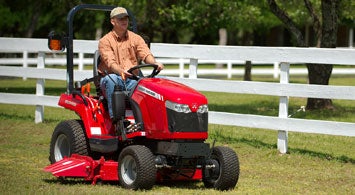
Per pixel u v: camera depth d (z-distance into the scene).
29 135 31.81
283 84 27.86
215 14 58.72
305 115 38.75
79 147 22.14
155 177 20.02
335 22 38.56
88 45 33.59
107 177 21.06
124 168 20.59
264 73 73.12
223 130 33.09
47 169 21.25
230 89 29.23
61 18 92.12
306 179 23.84
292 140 31.27
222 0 53.09
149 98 20.48
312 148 29.44
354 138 32.25
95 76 22.23
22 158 26.48
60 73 34.47
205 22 59.50
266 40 125.31
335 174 24.72
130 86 21.33
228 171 20.53
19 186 20.86
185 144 19.91
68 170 21.06
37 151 28.02
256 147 29.11
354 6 50.12
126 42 22.06
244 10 59.41
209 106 44.31
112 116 21.14
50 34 22.88
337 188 22.55
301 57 27.58
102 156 21.55
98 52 22.47
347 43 124.50
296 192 21.67
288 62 27.86
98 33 94.81
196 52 30.19
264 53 28.44
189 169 20.89
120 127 20.97
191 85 30.19
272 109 42.62
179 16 57.59
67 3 56.06
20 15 90.12
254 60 28.72
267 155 27.69
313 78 38.69
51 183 21.67
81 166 21.23
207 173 21.38
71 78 23.23
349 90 26.62
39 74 35.16
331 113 39.56
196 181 22.48
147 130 20.45
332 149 29.28
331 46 38.66
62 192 19.84
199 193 20.33
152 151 20.72
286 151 28.16
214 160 21.08
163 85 20.67
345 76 77.56
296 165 26.14
